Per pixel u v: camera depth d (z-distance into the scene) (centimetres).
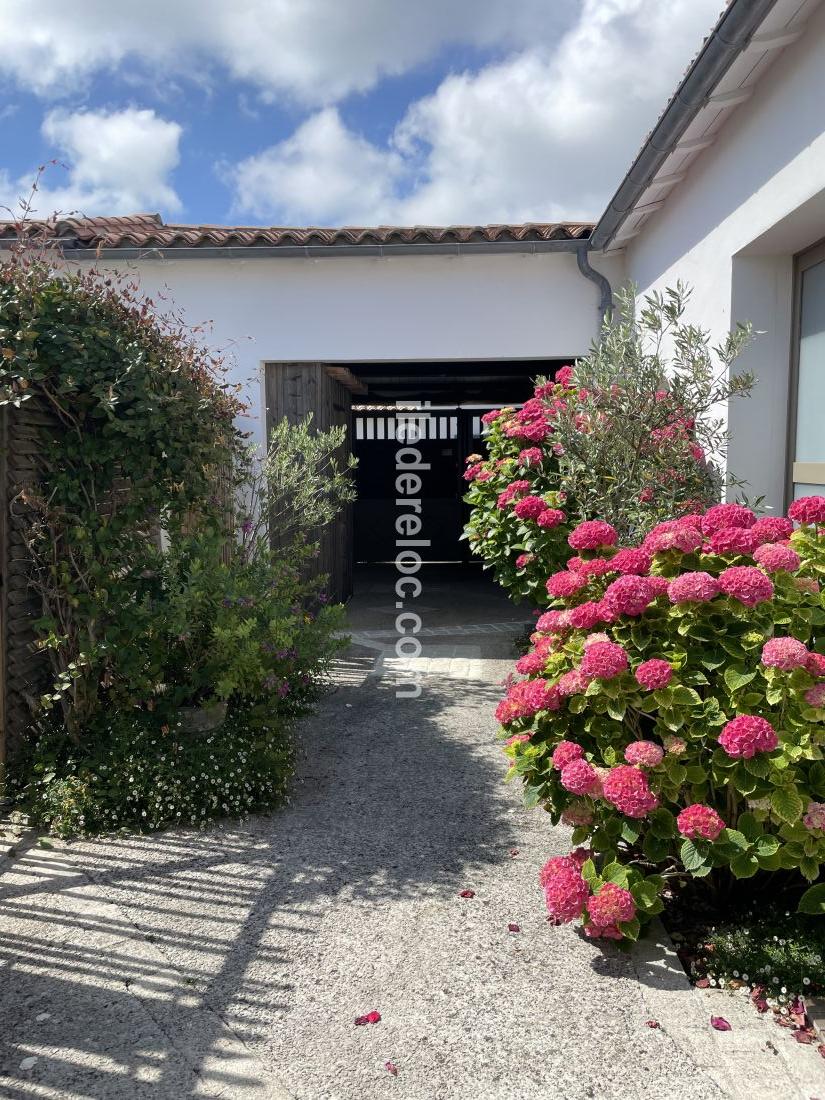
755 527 267
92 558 364
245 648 372
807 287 448
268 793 354
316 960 242
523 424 575
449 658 643
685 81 400
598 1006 219
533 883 288
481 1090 188
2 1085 190
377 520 1344
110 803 335
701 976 232
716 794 255
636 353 464
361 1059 199
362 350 691
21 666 361
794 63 375
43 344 347
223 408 490
